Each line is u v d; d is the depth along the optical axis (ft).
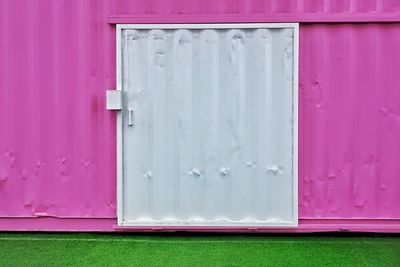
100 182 19.04
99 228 19.16
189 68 18.62
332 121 18.62
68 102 18.89
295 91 18.43
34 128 18.98
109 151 18.95
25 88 18.92
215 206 18.80
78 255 17.06
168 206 18.88
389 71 18.47
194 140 18.74
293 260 16.53
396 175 18.62
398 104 18.49
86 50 18.79
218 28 18.48
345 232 18.86
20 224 19.33
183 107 18.70
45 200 19.15
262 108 18.56
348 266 16.03
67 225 19.25
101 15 18.70
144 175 18.86
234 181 18.72
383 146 18.58
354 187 18.69
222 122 18.65
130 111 18.75
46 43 18.83
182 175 18.80
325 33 18.49
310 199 18.79
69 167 19.03
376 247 17.67
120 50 18.63
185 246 17.87
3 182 19.13
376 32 18.43
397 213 18.67
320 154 18.69
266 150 18.62
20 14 18.79
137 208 18.93
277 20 18.35
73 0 18.70
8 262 16.46
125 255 17.04
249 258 16.72
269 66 18.48
